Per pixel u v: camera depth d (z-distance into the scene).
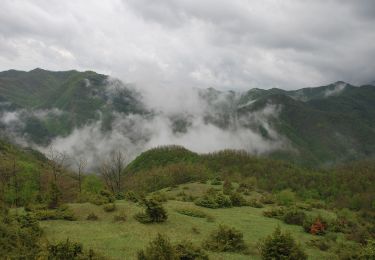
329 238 37.22
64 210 39.53
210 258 27.39
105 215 39.53
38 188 77.56
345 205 119.88
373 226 45.28
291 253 26.84
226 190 72.88
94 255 24.48
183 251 25.38
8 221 31.06
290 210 47.56
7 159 105.06
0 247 25.30
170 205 49.88
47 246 24.41
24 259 23.92
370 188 157.75
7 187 68.38
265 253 27.59
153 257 23.23
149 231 34.03
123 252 27.30
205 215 44.03
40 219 36.75
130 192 52.28
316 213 58.47
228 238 31.34
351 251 30.91
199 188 85.00
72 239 30.08
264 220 45.81
